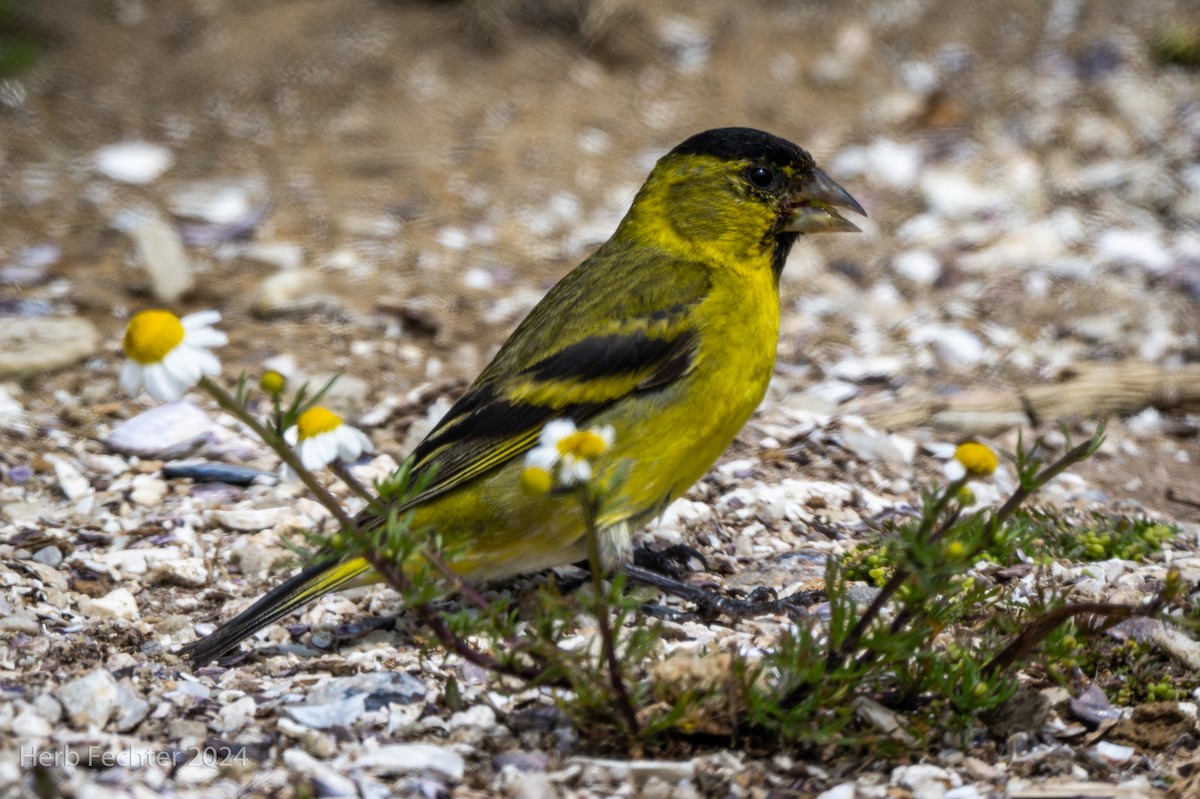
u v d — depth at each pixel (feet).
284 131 58.59
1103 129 57.67
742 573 30.73
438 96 60.34
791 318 46.60
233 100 60.18
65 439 36.60
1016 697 23.88
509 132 58.18
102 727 23.20
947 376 42.86
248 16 64.18
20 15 62.80
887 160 56.03
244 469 34.94
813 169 30.17
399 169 55.98
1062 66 61.46
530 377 27.45
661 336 27.53
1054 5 65.26
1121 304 47.19
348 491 34.12
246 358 42.09
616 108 59.47
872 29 63.41
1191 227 52.16
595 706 22.81
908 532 21.89
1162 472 37.50
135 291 46.32
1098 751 23.56
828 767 22.90
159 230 47.93
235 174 55.62
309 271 46.55
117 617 27.86
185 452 35.88
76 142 57.67
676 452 27.81
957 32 63.52
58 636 26.50
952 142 57.31
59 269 47.67
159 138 58.08
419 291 47.24
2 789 20.66
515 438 27.09
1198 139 56.54
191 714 23.94
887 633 22.02
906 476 35.94
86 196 53.67
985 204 53.52
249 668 26.12
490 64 61.77
